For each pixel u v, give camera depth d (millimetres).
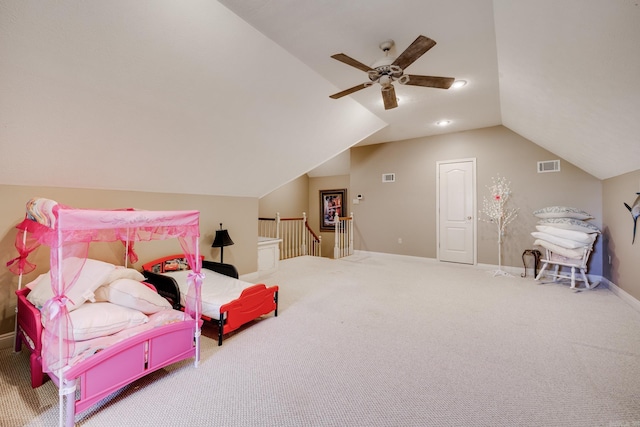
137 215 1885
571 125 3365
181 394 1902
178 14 2078
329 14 2297
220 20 2266
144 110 2549
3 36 1690
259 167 4219
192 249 2305
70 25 1811
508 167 5406
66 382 1570
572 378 2064
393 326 2953
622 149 3125
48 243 1910
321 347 2523
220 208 4352
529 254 5113
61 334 1602
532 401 1826
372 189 6996
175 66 2371
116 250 3244
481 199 5672
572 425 1629
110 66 2127
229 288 3037
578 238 4172
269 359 2332
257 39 2561
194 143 3184
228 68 2643
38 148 2365
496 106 4391
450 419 1678
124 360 1835
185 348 2178
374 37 2621
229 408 1772
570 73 2344
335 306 3525
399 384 2008
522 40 2352
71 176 2764
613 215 4176
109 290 2193
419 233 6387
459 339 2668
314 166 5062
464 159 5828
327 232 9273
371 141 6750
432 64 3127
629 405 1783
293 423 1653
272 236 7312
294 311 3357
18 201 2570
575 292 4117
